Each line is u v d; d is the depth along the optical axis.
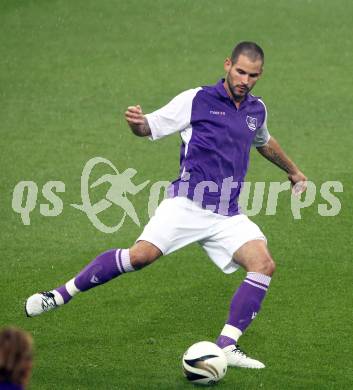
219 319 29.41
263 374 25.66
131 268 26.08
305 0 63.25
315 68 53.66
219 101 26.58
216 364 24.62
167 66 53.59
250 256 26.08
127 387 24.84
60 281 32.28
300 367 26.19
